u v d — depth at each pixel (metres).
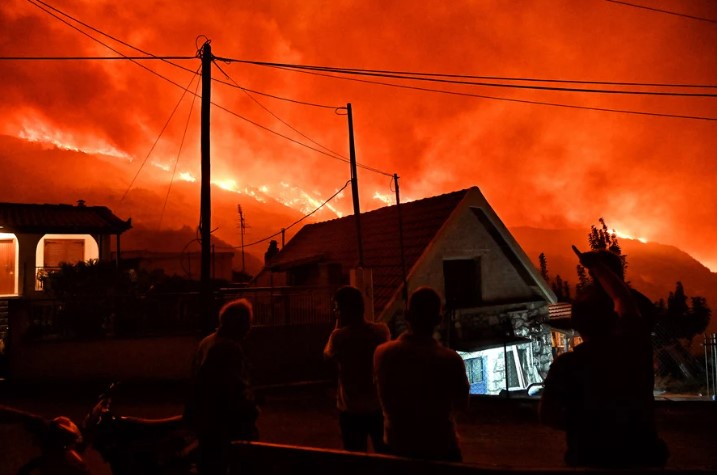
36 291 19.34
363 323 4.53
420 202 17.56
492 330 15.99
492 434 8.19
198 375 4.09
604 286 3.04
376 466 2.62
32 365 11.35
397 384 3.27
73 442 3.94
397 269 15.01
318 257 17.36
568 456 2.85
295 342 12.85
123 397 10.70
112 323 12.15
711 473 2.28
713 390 13.09
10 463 6.64
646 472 2.28
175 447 4.72
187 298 12.65
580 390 2.79
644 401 2.75
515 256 16.56
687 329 19.20
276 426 8.77
